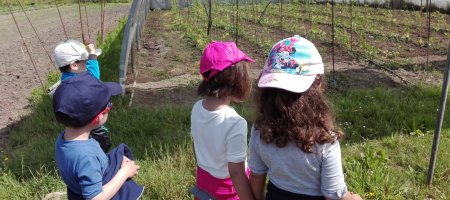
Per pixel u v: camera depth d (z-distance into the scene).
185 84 8.09
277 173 2.33
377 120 5.76
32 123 6.06
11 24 19.67
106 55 9.41
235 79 2.50
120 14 22.55
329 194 2.25
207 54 2.54
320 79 2.31
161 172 4.36
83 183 2.36
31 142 5.45
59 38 15.05
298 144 2.19
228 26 14.14
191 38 12.84
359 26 13.62
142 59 10.37
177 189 4.08
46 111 6.36
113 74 8.28
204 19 16.20
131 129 5.58
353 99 6.61
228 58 2.49
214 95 2.51
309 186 2.29
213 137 2.53
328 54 10.25
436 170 4.34
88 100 2.41
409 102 6.29
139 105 6.80
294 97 2.21
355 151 4.85
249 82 2.57
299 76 2.23
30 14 23.91
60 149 2.46
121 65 6.87
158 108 6.43
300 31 13.37
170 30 14.91
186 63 9.95
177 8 21.03
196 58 10.45
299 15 16.83
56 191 4.12
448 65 3.77
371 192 3.97
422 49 10.45
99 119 2.51
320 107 2.23
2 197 4.09
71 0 30.27
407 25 13.52
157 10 22.06
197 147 2.71
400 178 4.19
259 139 2.37
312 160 2.22
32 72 9.79
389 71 8.54
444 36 11.82
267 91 2.29
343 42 11.24
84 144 2.44
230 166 2.49
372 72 8.54
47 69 10.05
